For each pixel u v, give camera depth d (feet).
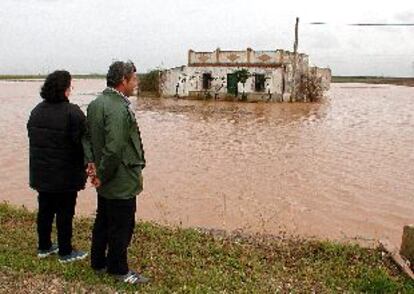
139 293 18.65
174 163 57.88
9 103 146.72
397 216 38.58
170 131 86.53
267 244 26.35
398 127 96.89
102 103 17.94
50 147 19.44
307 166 57.11
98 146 18.20
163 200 41.78
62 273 19.90
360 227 35.73
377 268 22.86
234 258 23.24
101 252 19.94
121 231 19.02
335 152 67.10
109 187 18.33
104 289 18.67
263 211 39.06
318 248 25.66
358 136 83.30
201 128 91.09
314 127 94.99
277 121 104.17
